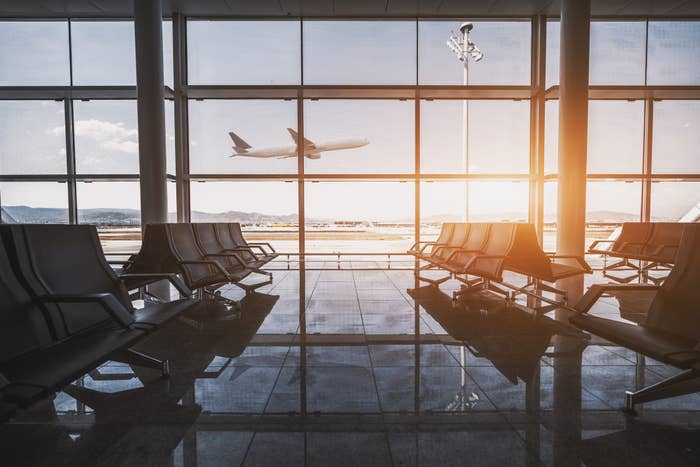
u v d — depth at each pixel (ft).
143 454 5.21
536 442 5.50
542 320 11.90
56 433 5.72
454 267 14.47
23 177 23.41
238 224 20.76
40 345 6.02
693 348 5.77
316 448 5.34
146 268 12.67
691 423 5.99
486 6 22.53
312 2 22.16
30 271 6.31
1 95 22.97
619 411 6.36
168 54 23.88
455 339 10.07
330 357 8.80
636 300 14.61
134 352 7.87
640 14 23.20
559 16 23.61
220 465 4.97
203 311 13.01
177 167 23.77
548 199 24.31
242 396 6.90
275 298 15.10
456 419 6.11
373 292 16.26
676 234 20.31
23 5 21.85
